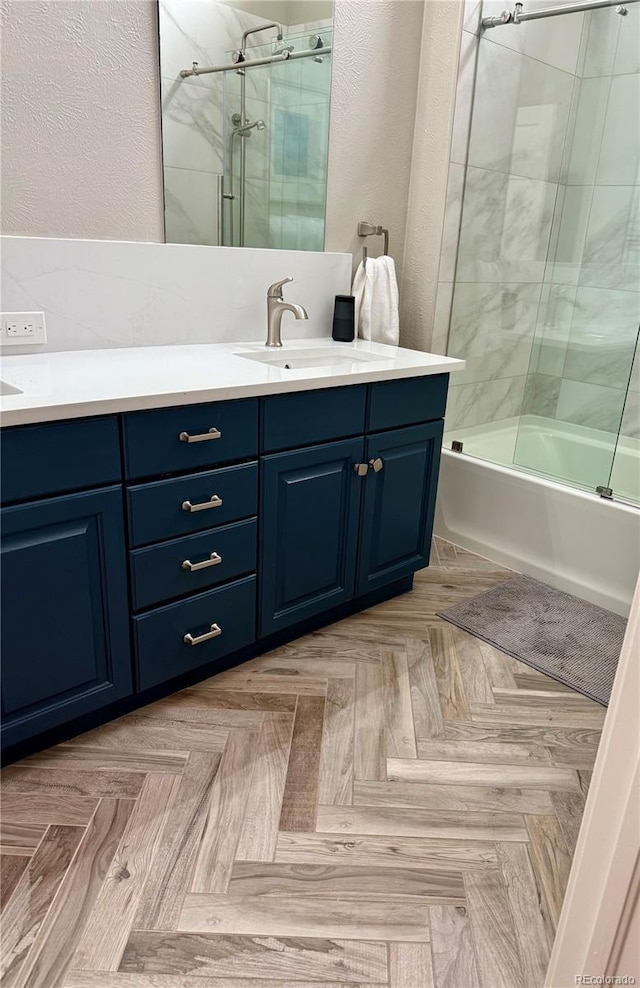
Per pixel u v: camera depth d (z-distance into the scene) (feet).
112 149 6.19
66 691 5.22
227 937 4.01
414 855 4.61
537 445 9.02
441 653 6.95
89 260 6.18
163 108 6.40
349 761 5.44
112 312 6.45
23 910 4.12
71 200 6.07
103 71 5.96
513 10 8.13
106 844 4.59
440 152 8.40
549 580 8.41
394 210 8.81
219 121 6.83
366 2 7.63
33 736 5.31
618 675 2.22
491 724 5.95
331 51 7.48
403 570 7.75
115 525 5.09
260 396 5.69
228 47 6.68
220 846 4.61
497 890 4.38
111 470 4.96
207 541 5.71
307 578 6.72
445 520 9.57
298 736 5.69
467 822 4.90
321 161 7.80
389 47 8.03
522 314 9.62
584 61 8.62
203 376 5.65
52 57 5.65
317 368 6.40
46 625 4.93
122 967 3.82
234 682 6.36
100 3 5.79
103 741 5.53
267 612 6.45
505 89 8.51
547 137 9.04
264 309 7.61
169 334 6.90
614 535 7.72
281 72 7.15
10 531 4.54
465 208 8.72
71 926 4.03
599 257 8.92
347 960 3.91
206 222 7.00
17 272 5.80
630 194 8.60
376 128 8.23
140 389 5.06
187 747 5.51
